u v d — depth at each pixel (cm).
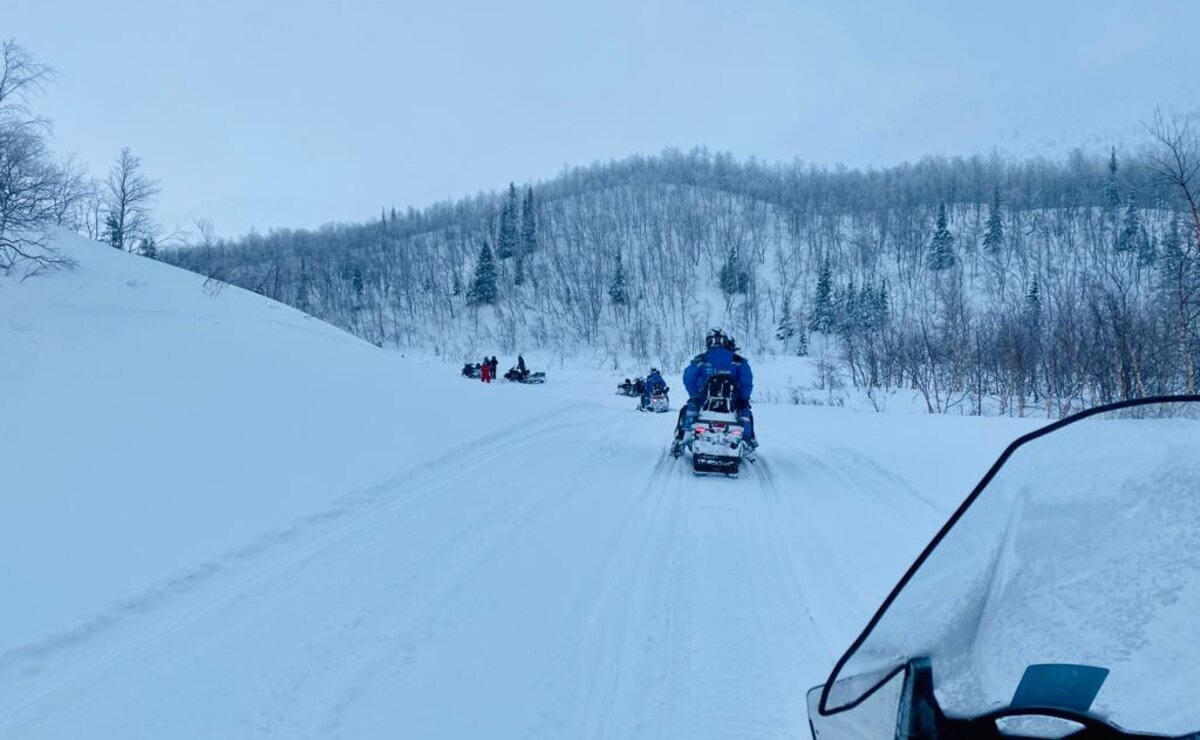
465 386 1825
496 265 10894
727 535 883
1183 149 2178
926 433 1650
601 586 704
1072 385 2959
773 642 591
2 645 501
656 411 2731
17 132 1791
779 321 9169
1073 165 11919
